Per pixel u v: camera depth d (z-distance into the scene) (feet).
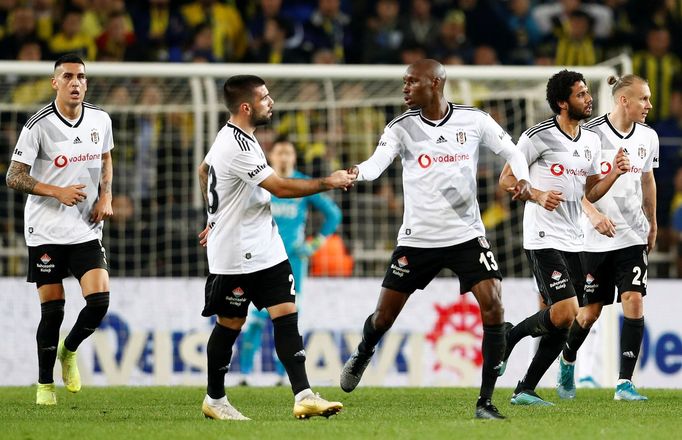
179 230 146.92
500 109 153.79
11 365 135.95
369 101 148.46
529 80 142.51
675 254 158.30
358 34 188.34
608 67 142.10
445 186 80.69
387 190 153.38
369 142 152.25
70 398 100.48
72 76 92.02
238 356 134.41
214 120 142.41
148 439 67.26
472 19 190.70
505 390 112.57
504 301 139.33
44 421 78.79
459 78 138.82
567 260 93.04
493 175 155.22
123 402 96.68
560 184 91.61
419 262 82.12
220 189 76.79
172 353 135.74
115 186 148.87
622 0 194.59
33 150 91.56
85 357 134.31
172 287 136.46
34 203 92.73
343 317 137.80
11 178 90.58
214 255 77.46
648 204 102.47
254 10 184.65
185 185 148.25
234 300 77.71
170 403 95.66
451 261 80.79
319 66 139.33
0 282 136.36
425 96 80.69
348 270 146.10
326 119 152.05
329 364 137.08
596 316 101.65
